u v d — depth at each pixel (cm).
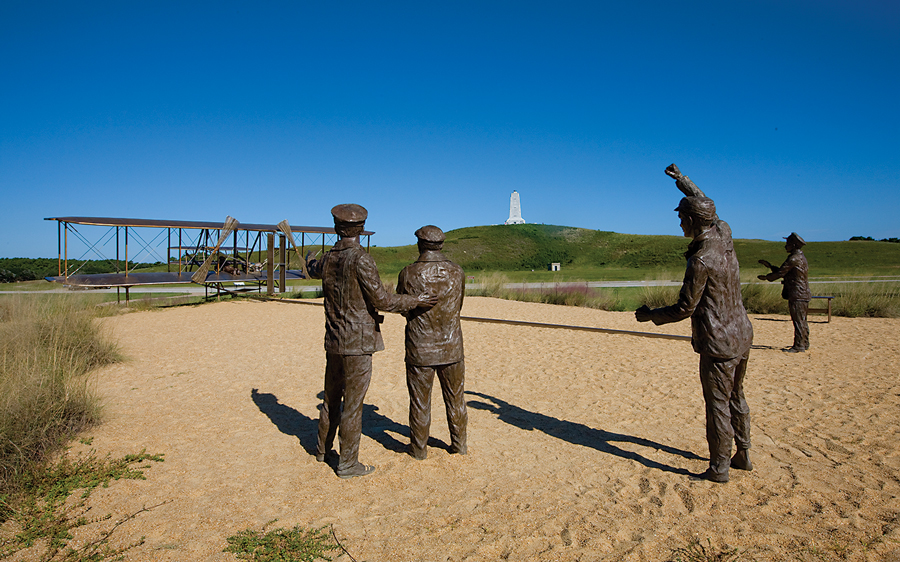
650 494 396
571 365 873
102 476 419
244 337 1171
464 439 481
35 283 3105
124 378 776
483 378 790
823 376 762
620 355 955
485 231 8962
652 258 6750
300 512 370
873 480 411
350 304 424
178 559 309
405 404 659
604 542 327
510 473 439
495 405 648
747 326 420
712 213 414
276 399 670
